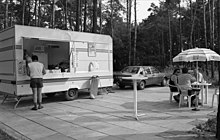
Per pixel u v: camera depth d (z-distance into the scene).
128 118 6.50
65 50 10.46
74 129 5.52
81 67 10.12
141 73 13.48
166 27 32.50
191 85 7.98
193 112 7.20
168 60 34.00
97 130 5.39
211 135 4.63
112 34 26.00
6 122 6.29
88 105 8.59
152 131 5.21
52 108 8.11
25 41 9.99
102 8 26.67
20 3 25.75
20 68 8.10
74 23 30.08
